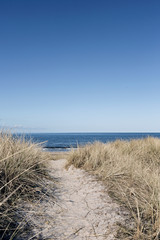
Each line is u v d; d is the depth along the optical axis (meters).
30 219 2.54
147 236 2.19
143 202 3.05
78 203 3.22
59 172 5.40
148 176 4.09
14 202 2.86
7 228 2.25
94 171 5.07
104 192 3.68
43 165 4.92
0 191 2.90
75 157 6.03
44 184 3.92
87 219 2.66
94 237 2.22
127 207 2.99
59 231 2.34
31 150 4.80
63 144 31.98
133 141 9.23
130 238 2.17
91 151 6.43
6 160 3.54
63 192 3.73
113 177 4.38
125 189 3.63
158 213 2.56
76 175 4.95
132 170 4.64
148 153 7.03
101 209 2.96
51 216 2.71
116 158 5.76
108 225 2.48
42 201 3.17
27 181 3.59
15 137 4.72
